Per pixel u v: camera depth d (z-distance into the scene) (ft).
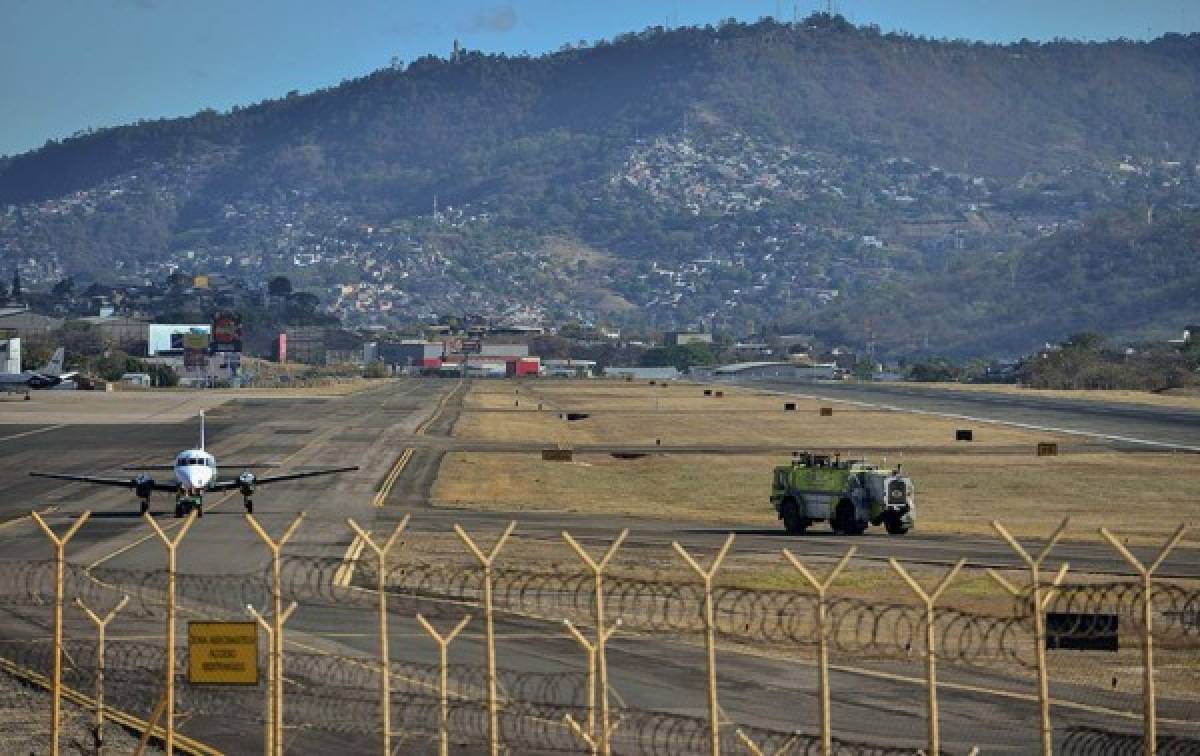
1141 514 357.20
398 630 184.24
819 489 306.76
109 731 136.36
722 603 205.05
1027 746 131.23
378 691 149.79
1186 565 252.21
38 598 207.82
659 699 148.87
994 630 185.88
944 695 151.12
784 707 145.69
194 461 332.80
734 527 321.11
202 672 110.11
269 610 197.26
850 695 150.92
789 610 199.62
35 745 131.44
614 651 172.65
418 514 341.82
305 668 161.48
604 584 218.59
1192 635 176.96
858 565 248.32
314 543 278.67
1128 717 142.92
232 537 288.10
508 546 275.59
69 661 164.35
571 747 127.44
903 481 304.30
